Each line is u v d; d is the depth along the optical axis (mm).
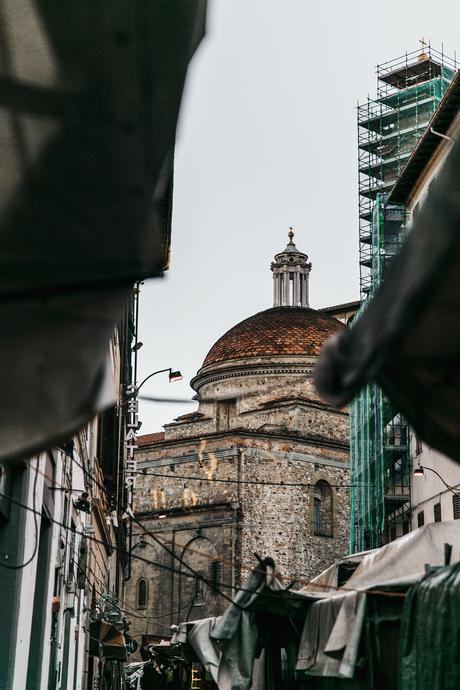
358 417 57531
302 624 15680
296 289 77875
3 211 5211
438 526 13969
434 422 6293
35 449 5484
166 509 67500
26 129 5094
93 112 5070
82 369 5461
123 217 5301
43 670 19109
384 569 13414
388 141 67500
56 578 22516
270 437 66250
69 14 4867
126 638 58281
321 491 67250
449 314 5539
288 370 69688
